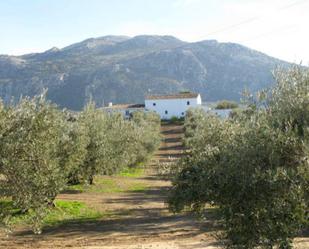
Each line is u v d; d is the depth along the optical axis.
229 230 9.91
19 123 12.25
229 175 9.64
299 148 9.11
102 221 23.42
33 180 11.97
